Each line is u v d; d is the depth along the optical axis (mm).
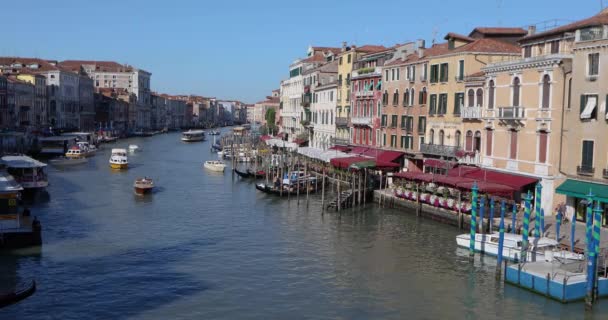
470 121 42469
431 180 39938
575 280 23688
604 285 23625
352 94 63781
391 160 50812
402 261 30016
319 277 27500
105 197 49500
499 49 43688
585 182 31797
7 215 31156
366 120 58969
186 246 32938
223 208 45250
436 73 47062
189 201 48312
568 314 22750
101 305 23641
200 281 26766
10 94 94312
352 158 50875
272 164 64000
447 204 38344
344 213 43062
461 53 43906
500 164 38938
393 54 57062
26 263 28859
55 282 26188
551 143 34656
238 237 35281
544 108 35000
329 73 78562
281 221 40188
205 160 87250
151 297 24641
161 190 54406
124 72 171000
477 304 23938
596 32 31328
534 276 24781
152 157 91812
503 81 38531
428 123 48281
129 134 153125
